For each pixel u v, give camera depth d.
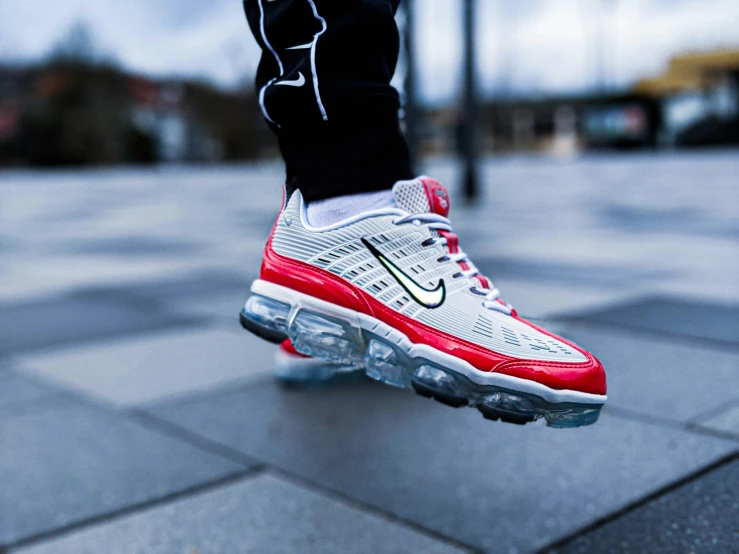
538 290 3.96
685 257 5.01
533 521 1.49
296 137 1.27
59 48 35.34
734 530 1.39
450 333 1.16
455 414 2.15
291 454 1.92
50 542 1.50
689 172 17.06
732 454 1.75
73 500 1.69
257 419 2.19
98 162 35.56
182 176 23.48
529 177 17.70
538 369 1.10
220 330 3.38
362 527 1.51
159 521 1.58
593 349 2.74
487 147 48.00
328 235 1.24
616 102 40.53
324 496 1.67
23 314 3.78
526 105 48.50
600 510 1.51
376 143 1.26
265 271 1.28
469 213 8.70
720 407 2.09
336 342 1.23
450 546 1.42
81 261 5.64
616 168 21.30
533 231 6.76
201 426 2.15
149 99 36.72
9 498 1.70
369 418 2.15
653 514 1.48
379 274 1.21
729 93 38.00
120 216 9.56
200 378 2.64
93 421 2.23
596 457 1.78
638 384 2.32
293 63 1.22
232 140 37.75
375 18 1.19
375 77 1.23
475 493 1.64
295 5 1.20
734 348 2.71
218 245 6.46
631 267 4.68
